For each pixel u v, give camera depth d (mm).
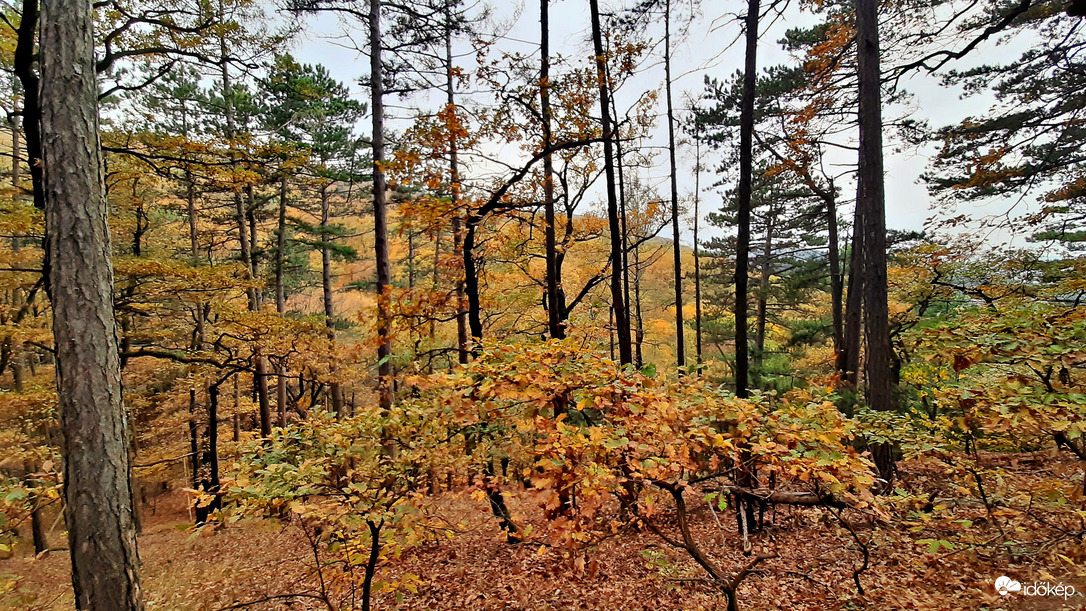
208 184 8664
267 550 9078
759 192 18266
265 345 10938
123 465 3436
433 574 6824
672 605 5258
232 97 12453
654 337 20109
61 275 3238
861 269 12008
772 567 5793
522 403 4016
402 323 8578
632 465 3186
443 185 7484
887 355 6219
